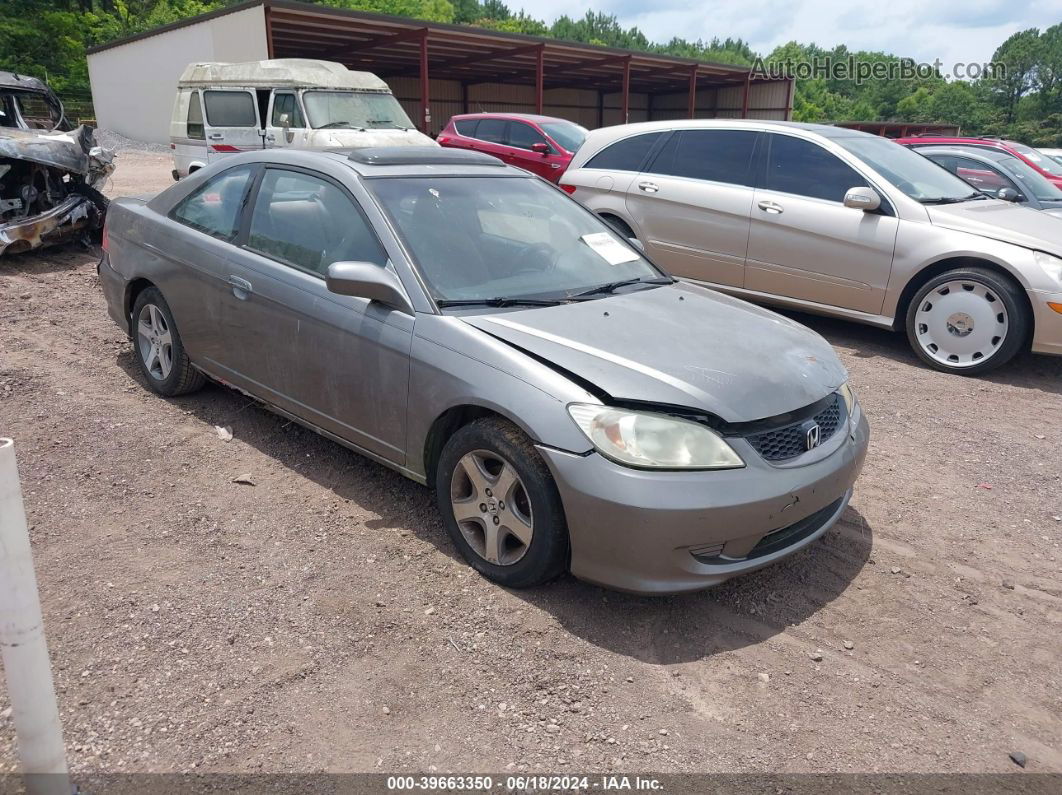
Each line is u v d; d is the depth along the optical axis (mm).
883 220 6574
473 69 34688
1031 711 2760
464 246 3812
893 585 3484
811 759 2504
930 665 2975
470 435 3246
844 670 2928
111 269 5195
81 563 3314
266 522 3713
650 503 2832
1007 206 7039
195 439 4516
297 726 2527
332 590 3229
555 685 2770
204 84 13422
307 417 4066
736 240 7301
